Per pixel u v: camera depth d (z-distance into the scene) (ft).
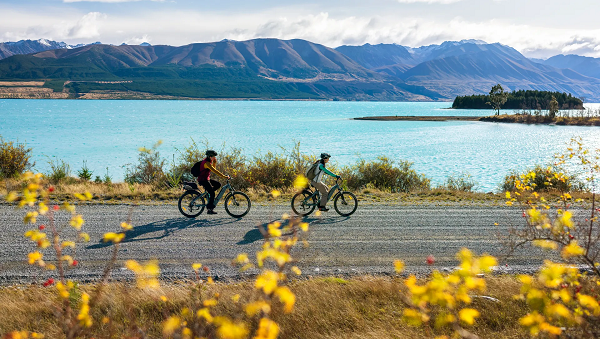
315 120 376.07
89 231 30.27
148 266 7.34
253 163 62.49
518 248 27.66
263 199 43.88
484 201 44.91
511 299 19.12
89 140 186.91
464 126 302.45
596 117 337.52
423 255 26.48
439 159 128.77
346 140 191.21
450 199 45.78
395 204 42.34
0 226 30.78
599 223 31.09
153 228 31.55
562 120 333.62
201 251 26.43
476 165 116.26
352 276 23.02
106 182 59.26
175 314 16.85
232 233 30.55
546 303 6.89
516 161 124.57
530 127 293.84
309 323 17.20
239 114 496.64
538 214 10.14
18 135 210.79
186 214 34.99
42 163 113.91
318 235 30.14
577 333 9.75
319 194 36.01
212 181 35.17
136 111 559.79
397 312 18.38
